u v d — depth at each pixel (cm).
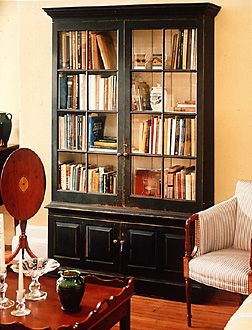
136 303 503
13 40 625
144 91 518
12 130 630
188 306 458
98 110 533
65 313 365
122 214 521
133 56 518
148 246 516
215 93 522
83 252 540
